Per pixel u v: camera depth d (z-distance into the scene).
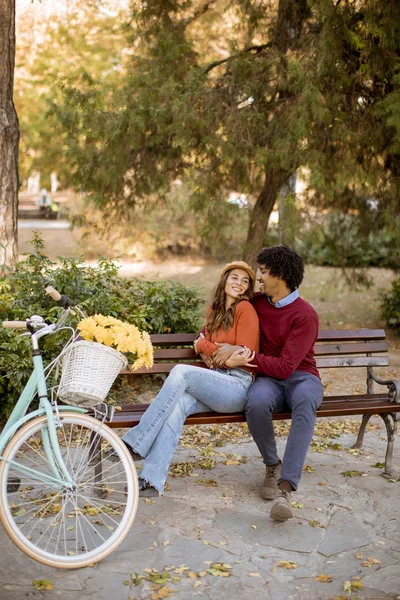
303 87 6.93
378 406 4.09
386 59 7.08
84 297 5.54
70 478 3.11
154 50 7.91
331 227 9.70
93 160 8.40
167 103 7.45
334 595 2.79
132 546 3.18
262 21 8.06
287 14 7.77
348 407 4.03
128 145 8.05
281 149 7.14
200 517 3.53
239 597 2.76
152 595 2.75
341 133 7.15
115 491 3.64
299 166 7.42
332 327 9.88
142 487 3.38
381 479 4.12
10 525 2.89
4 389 4.93
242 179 7.91
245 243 8.41
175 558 3.08
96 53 12.24
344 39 6.95
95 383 2.95
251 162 7.54
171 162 8.40
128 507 3.08
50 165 20.88
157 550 3.15
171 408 3.50
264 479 4.10
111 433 3.16
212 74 8.33
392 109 6.54
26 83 17.12
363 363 4.62
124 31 8.23
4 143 6.23
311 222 8.15
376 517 3.58
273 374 3.77
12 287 5.79
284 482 3.45
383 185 8.23
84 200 8.78
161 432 3.46
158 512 3.58
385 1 6.70
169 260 16.05
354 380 6.91
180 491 3.88
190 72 7.49
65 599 2.70
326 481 4.08
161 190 8.96
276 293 3.91
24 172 21.70
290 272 3.86
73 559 2.94
